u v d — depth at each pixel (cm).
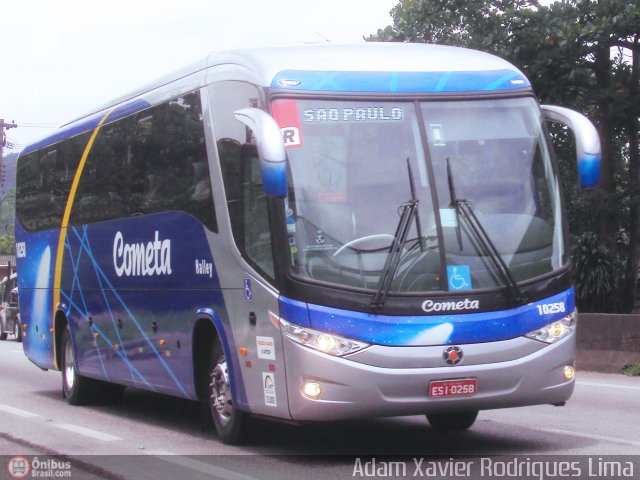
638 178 2881
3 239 9038
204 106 1103
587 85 2828
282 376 932
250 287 986
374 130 960
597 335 1916
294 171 937
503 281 938
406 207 933
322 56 1002
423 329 908
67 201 1582
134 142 1323
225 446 1077
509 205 968
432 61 1017
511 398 934
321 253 919
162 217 1216
